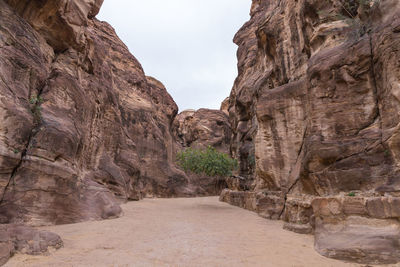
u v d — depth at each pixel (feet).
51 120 31.96
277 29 51.90
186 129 172.86
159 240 23.31
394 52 23.25
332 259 18.71
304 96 37.42
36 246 17.47
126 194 58.75
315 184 28.91
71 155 33.88
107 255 18.10
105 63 70.18
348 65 28.27
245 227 31.63
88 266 15.58
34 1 34.88
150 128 100.27
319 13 35.83
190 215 42.55
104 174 52.21
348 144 26.27
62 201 30.27
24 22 33.83
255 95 62.49
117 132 67.82
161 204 63.00
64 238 22.29
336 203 22.06
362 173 24.23
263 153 42.14
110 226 28.73
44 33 38.75
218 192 130.82
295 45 44.47
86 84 48.67
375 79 26.16
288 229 29.76
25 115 27.94
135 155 76.48
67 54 44.27
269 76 57.93
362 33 29.14
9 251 15.67
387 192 21.39
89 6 47.09
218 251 20.10
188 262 17.21
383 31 25.35
